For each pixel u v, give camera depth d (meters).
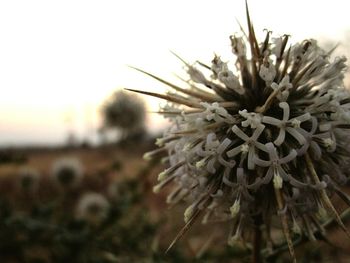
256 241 0.09
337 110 0.08
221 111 0.08
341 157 0.08
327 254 0.13
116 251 0.16
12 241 0.19
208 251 0.13
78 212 0.28
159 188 0.10
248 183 0.08
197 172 0.08
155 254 0.14
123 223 0.20
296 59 0.09
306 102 0.09
